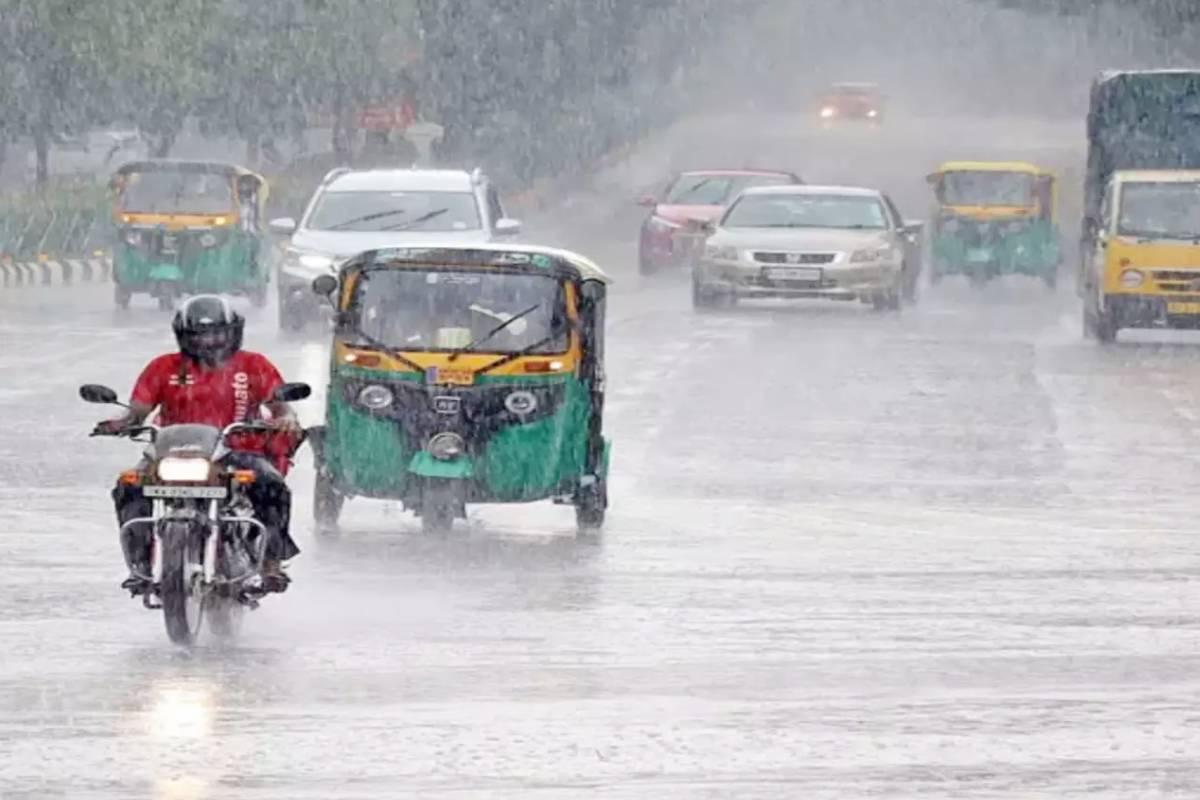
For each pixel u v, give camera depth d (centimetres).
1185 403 5216
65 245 10575
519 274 3338
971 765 1941
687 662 2403
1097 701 2209
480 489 3278
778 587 2903
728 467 4097
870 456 4262
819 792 1847
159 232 7869
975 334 7144
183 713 2128
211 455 2456
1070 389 5484
